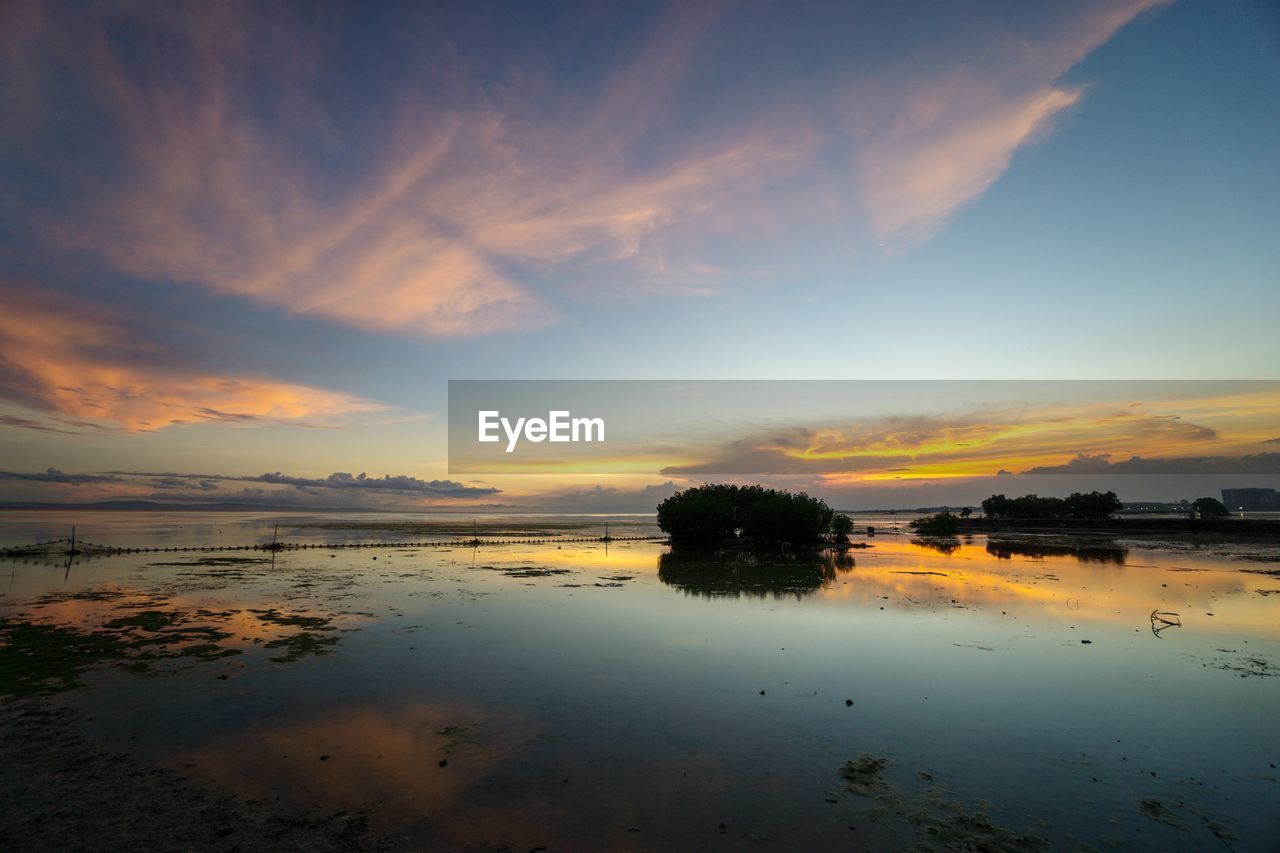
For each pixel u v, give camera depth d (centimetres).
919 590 2633
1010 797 852
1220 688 1316
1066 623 1947
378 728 1084
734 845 729
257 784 870
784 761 966
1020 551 4512
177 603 2239
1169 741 1045
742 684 1348
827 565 3666
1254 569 3297
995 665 1491
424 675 1395
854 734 1076
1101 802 838
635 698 1253
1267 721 1134
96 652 1545
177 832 741
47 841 716
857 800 841
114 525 8475
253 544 4975
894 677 1396
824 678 1390
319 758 957
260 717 1124
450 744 1020
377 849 713
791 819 790
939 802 836
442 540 5772
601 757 976
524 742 1031
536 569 3475
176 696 1226
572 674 1412
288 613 2081
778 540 5225
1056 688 1320
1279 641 1716
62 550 4116
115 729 1057
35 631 1766
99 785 856
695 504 5369
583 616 2077
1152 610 2150
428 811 802
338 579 2953
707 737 1059
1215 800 843
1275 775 920
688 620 2011
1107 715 1165
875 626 1917
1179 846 729
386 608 2205
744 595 2527
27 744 990
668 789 871
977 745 1031
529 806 820
